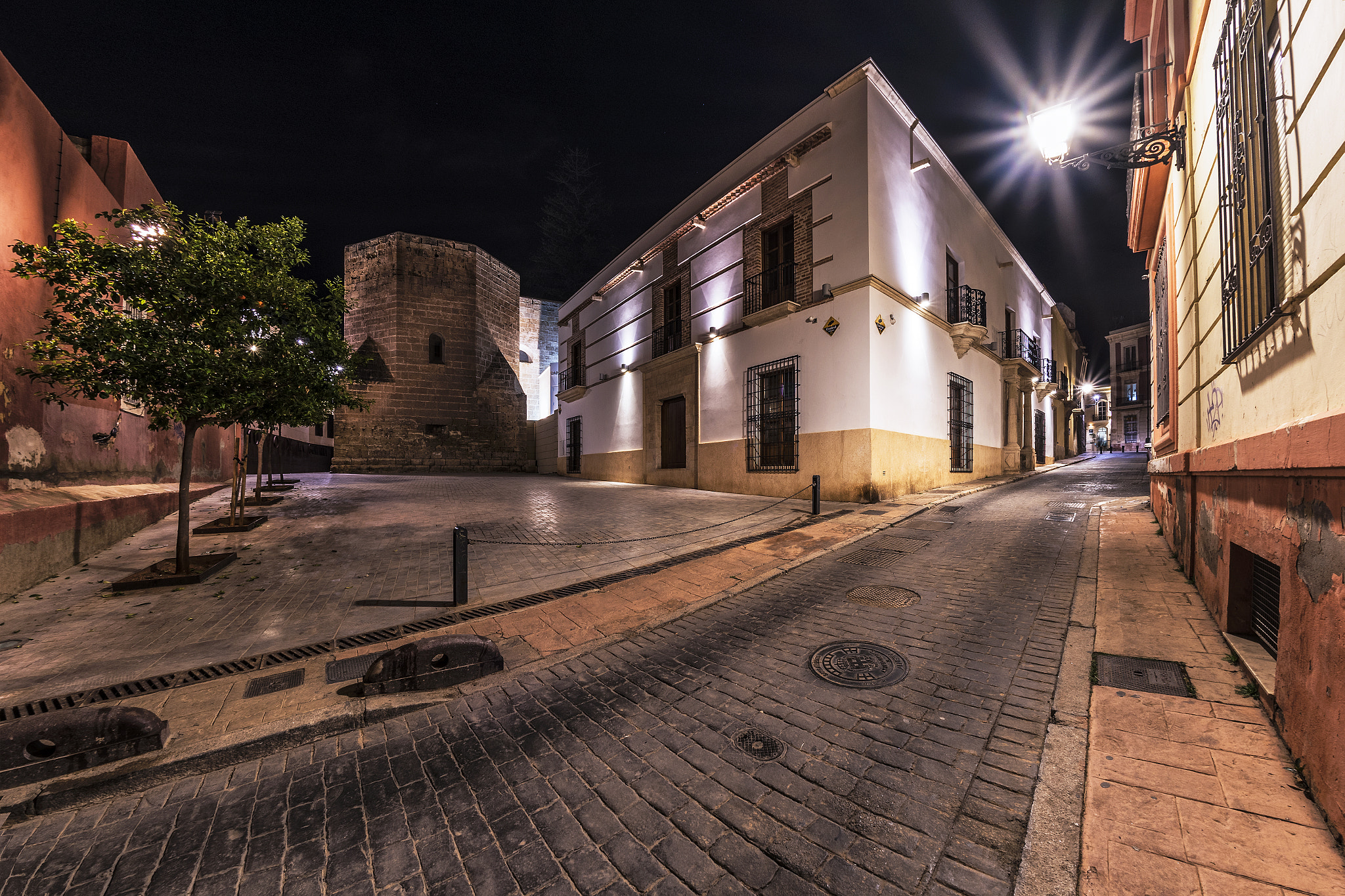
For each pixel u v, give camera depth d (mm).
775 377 11734
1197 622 3662
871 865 1804
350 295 24125
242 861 1924
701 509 9898
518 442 26547
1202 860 1689
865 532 7266
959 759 2385
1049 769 2238
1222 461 3338
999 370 16594
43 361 5590
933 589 4891
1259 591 3172
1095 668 3150
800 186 11211
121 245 4930
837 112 10547
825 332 10430
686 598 4973
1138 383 38500
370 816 2166
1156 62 5672
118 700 3066
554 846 1960
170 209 5383
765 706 2959
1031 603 4379
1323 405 2105
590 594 5129
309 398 6367
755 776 2338
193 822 2158
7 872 1887
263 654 3746
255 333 5785
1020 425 18375
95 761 2408
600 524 8586
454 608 4746
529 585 5402
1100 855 1747
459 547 4832
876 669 3346
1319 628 1960
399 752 2645
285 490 13148
